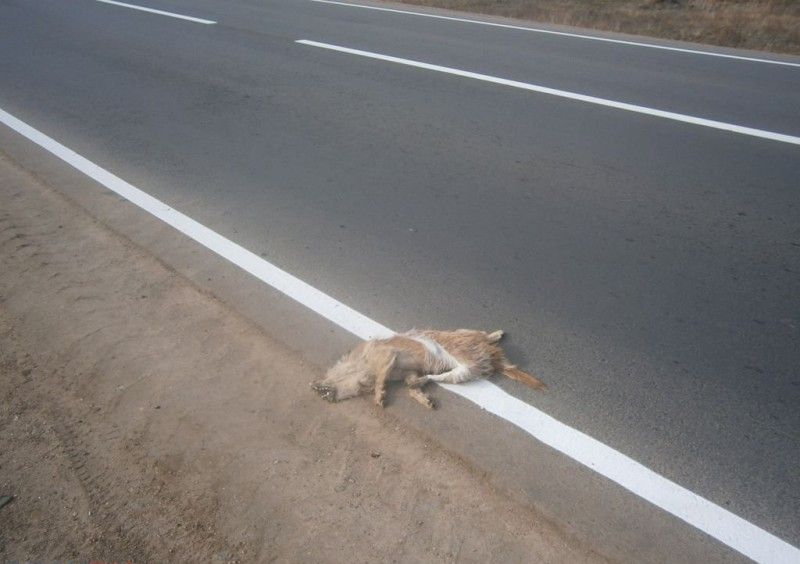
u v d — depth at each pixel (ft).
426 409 12.69
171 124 27.20
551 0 51.83
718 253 17.35
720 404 12.61
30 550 10.40
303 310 15.60
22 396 13.26
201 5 51.01
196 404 12.93
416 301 15.80
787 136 24.14
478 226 18.97
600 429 12.09
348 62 34.73
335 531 10.39
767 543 10.06
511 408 12.64
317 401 12.96
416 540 10.19
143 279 16.87
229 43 39.32
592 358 13.83
